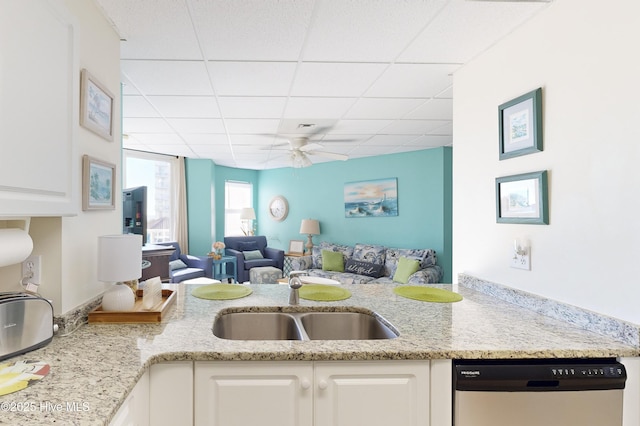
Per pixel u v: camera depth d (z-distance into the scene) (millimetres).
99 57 1476
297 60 1982
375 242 5402
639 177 1104
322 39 1746
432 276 4211
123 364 985
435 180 4754
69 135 1103
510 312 1512
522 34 1590
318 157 5504
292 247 6418
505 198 1675
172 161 5273
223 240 6410
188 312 1509
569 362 1129
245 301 1708
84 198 1343
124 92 2479
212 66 2055
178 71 2121
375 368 1112
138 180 4949
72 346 1113
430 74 2180
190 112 2980
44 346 1101
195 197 5512
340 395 1106
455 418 1106
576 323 1302
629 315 1134
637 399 1107
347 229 5770
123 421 885
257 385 1097
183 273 4555
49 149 995
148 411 1066
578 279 1310
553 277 1421
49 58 993
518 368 1101
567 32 1355
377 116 3174
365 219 5523
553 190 1418
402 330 1293
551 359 1132
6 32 820
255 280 5328
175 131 3682
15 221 1153
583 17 1290
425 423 1117
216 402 1091
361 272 4855
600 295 1228
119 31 1642
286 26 1619
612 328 1170
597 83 1236
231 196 6742
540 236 1485
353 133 3875
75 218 1304
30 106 909
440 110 2990
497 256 1755
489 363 1124
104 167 1508
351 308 1646
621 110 1155
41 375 904
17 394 815
